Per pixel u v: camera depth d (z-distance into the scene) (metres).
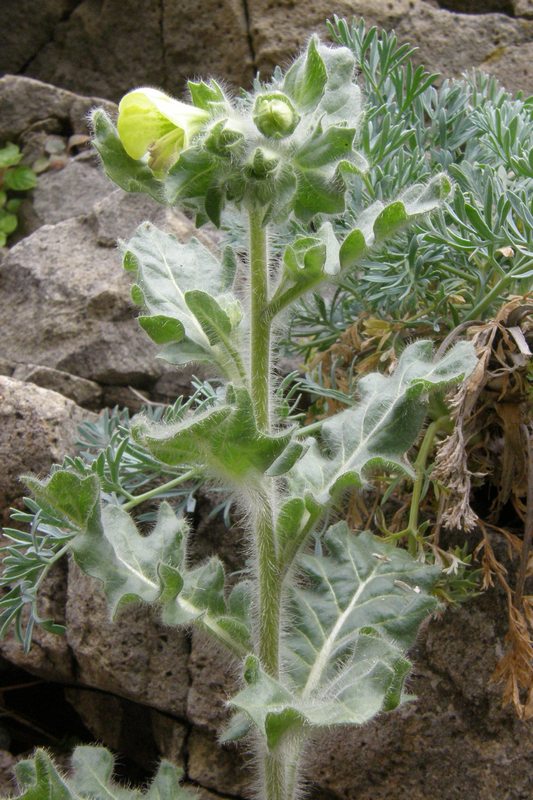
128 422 0.62
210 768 0.61
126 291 0.71
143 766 0.65
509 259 0.59
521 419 0.56
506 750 0.57
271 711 0.43
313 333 0.64
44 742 0.68
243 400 0.44
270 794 0.51
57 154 0.94
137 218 0.74
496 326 0.56
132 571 0.49
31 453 0.62
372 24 0.89
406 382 0.50
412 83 0.65
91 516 0.48
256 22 0.93
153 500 0.62
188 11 0.97
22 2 1.06
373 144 0.61
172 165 0.45
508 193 0.58
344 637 0.52
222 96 0.46
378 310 0.62
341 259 0.46
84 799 0.53
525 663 0.54
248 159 0.45
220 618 0.49
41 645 0.62
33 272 0.74
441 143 0.65
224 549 0.62
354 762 0.59
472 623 0.58
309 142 0.46
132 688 0.61
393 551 0.55
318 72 0.46
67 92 0.96
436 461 0.56
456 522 0.54
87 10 1.04
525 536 0.55
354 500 0.59
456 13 0.96
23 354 0.72
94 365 0.70
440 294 0.59
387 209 0.46
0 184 0.91
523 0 0.93
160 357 0.48
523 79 0.86
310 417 0.63
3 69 1.09
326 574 0.54
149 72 1.02
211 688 0.60
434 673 0.58
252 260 0.48
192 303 0.47
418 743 0.58
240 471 0.45
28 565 0.56
